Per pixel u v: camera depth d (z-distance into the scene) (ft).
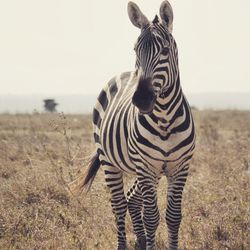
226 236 48.42
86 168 53.26
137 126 42.16
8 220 52.03
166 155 42.06
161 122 41.32
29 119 197.36
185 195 61.11
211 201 57.47
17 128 158.81
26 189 62.54
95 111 52.90
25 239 48.67
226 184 63.26
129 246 49.42
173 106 41.11
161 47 39.37
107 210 57.11
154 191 43.37
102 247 47.39
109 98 50.88
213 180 66.90
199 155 88.07
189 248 46.73
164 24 40.75
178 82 41.63
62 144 101.14
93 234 49.78
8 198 60.64
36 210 55.36
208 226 49.49
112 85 51.70
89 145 97.76
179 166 43.16
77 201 57.67
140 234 49.32
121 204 49.29
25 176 68.23
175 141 41.83
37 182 64.18
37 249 46.60
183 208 56.44
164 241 48.96
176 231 44.39
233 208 53.21
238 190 59.62
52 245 47.14
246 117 212.84
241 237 47.11
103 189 64.03
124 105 46.42
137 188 48.37
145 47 39.32
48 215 55.47
